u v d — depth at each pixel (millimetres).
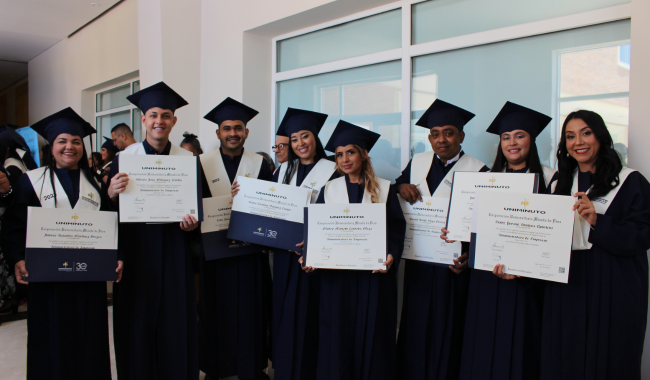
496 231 1752
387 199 2191
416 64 3221
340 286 2109
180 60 4473
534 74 2658
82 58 7355
